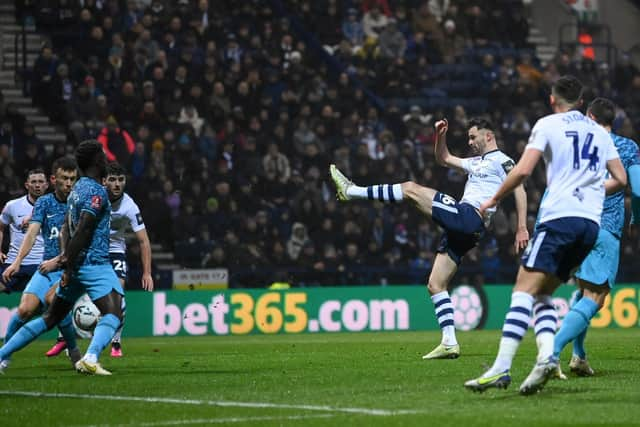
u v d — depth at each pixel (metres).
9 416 21.31
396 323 63.72
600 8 99.25
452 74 85.56
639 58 99.25
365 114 78.56
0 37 77.75
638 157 28.70
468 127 34.88
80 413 21.58
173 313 60.34
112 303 28.95
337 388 25.42
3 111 67.94
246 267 65.81
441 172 74.44
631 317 65.50
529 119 82.25
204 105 72.88
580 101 24.28
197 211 67.38
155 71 72.50
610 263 27.64
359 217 69.31
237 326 61.38
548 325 23.31
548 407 21.75
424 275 69.31
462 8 89.75
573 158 23.42
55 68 71.00
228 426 19.66
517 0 93.31
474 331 62.19
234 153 70.94
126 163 66.69
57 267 28.28
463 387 25.16
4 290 40.25
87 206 27.67
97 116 70.31
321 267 67.38
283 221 68.44
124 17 76.19
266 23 79.38
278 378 28.19
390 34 84.00
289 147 72.00
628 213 75.06
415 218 71.38
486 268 70.06
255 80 74.88
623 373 29.09
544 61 95.56
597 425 19.45
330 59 82.44
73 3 78.12
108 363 34.78
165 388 25.89
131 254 65.31
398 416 20.56
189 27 76.56
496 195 23.47
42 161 65.62
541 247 23.17
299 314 62.25
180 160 68.44
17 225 40.50
